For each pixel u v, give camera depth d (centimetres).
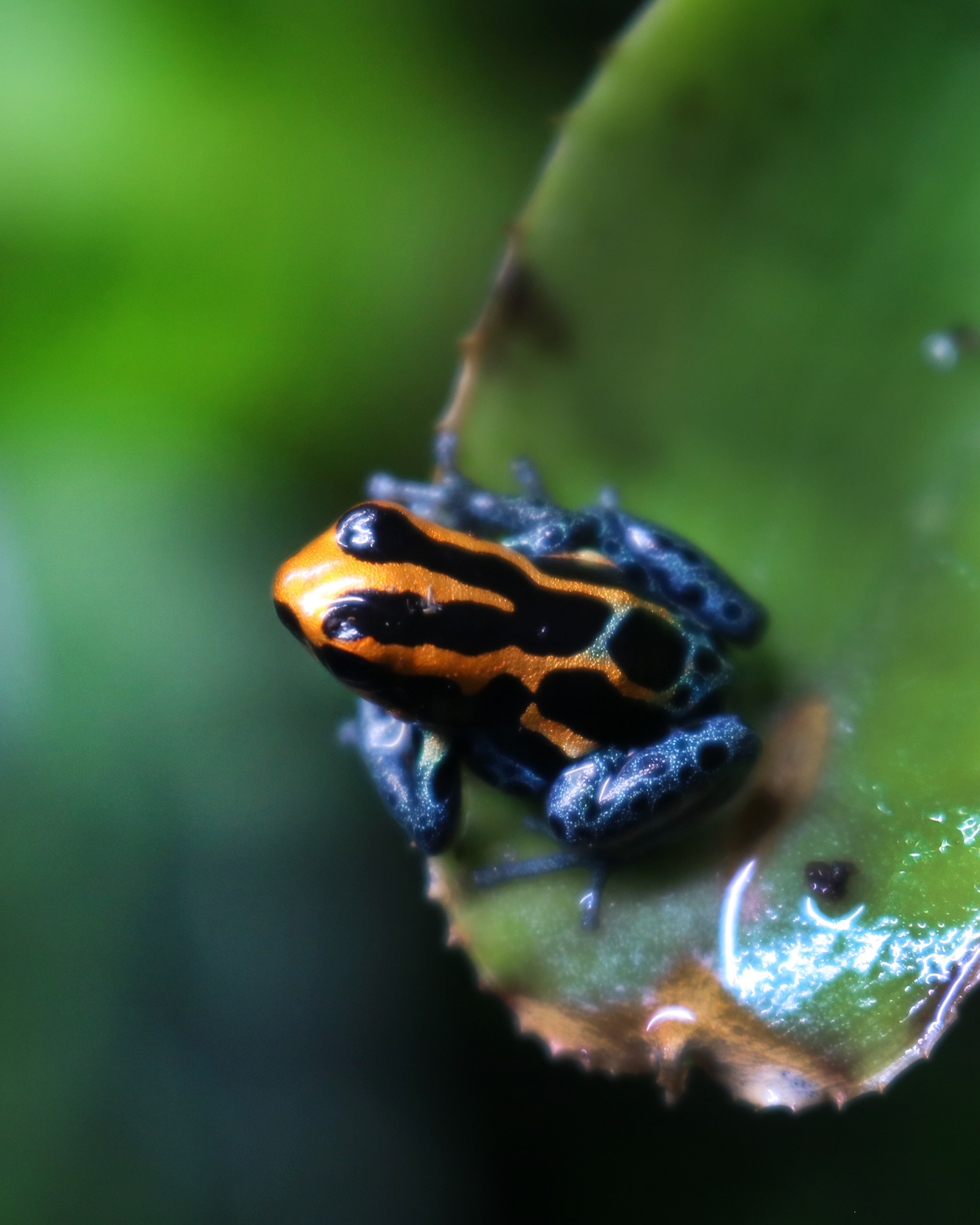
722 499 17
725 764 16
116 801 18
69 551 18
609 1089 19
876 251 16
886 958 16
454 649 17
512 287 16
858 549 17
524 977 16
